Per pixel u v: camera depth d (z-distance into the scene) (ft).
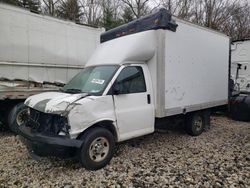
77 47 30.40
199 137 24.48
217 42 26.78
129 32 21.47
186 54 22.29
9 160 18.04
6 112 25.95
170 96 20.77
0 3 23.44
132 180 15.06
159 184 14.57
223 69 28.09
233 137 24.47
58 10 90.33
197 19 85.92
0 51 23.62
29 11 25.70
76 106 15.46
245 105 31.83
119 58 18.79
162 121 22.38
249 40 39.96
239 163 17.52
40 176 15.62
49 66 27.68
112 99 17.35
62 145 14.82
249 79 40.24
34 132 16.24
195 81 23.57
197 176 15.52
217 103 27.30
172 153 19.63
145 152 19.83
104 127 17.60
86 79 19.12
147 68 20.24
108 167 16.87
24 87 25.55
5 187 14.26
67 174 15.88
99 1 96.32
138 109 18.90
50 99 16.48
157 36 19.99
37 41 26.45
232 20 91.20
